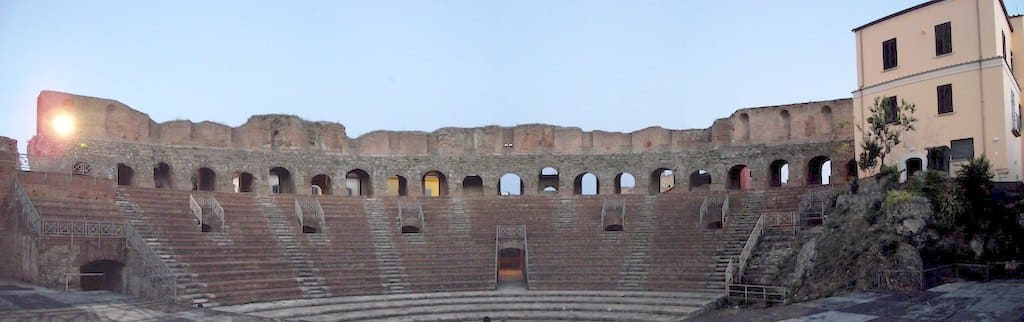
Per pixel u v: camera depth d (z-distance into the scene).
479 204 60.00
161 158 56.25
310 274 45.53
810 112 58.72
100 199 45.34
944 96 44.53
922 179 38.53
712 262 46.69
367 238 52.84
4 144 45.88
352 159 64.75
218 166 58.94
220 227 48.16
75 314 30.23
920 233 35.38
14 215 41.53
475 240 54.28
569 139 66.25
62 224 38.72
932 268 32.75
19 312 29.89
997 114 42.06
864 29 49.94
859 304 28.95
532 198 60.53
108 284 42.16
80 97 52.25
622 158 65.31
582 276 48.16
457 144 66.44
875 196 40.53
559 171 65.69
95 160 52.31
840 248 39.00
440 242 53.75
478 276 48.56
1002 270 32.97
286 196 55.50
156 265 37.78
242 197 53.34
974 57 43.16
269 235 49.34
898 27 47.41
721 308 40.47
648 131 65.31
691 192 57.59
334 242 51.06
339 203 57.28
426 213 58.22
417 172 65.62
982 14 43.09
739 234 49.59
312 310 38.91
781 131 59.94
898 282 32.72
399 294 45.16
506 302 42.91
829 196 46.66
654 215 56.09
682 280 45.50
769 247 44.97
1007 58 45.53
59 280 38.00
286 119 62.44
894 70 47.53
